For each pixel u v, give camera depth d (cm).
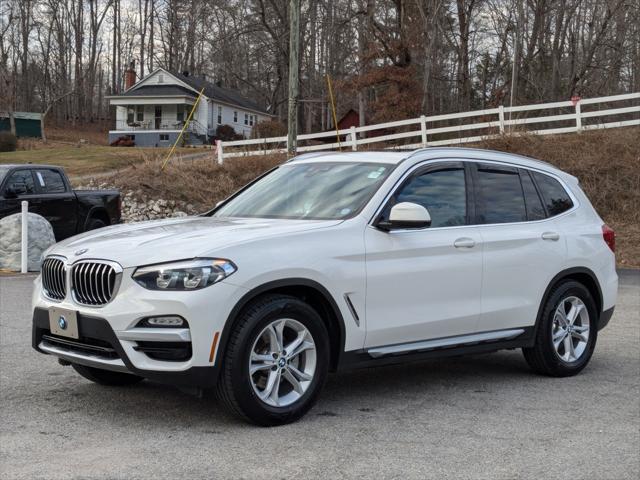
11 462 425
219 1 6069
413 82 4081
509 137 2523
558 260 674
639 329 939
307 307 511
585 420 542
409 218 541
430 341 588
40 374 640
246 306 489
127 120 6284
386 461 442
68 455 438
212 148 4278
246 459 437
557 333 680
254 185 668
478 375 685
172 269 472
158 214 2395
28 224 1392
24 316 916
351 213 561
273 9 5347
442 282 587
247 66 6944
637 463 452
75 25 8631
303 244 517
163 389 597
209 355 469
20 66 8906
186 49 8094
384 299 552
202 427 497
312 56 5816
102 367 496
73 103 8619
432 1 4131
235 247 488
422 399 591
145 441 466
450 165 631
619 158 2341
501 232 636
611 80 4459
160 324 470
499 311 628
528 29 4672
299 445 466
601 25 4453
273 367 501
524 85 4725
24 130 7062
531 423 531
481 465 441
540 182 702
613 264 741
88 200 1577
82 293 502
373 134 4141
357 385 636
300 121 5841
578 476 428
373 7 4091
